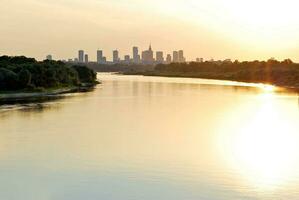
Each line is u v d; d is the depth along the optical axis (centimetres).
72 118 8450
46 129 7131
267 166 4800
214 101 12225
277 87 19938
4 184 4156
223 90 17238
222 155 5334
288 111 9838
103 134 6700
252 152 5509
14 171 4591
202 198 3756
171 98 13100
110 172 4534
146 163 4906
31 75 14888
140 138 6412
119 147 5756
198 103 11638
